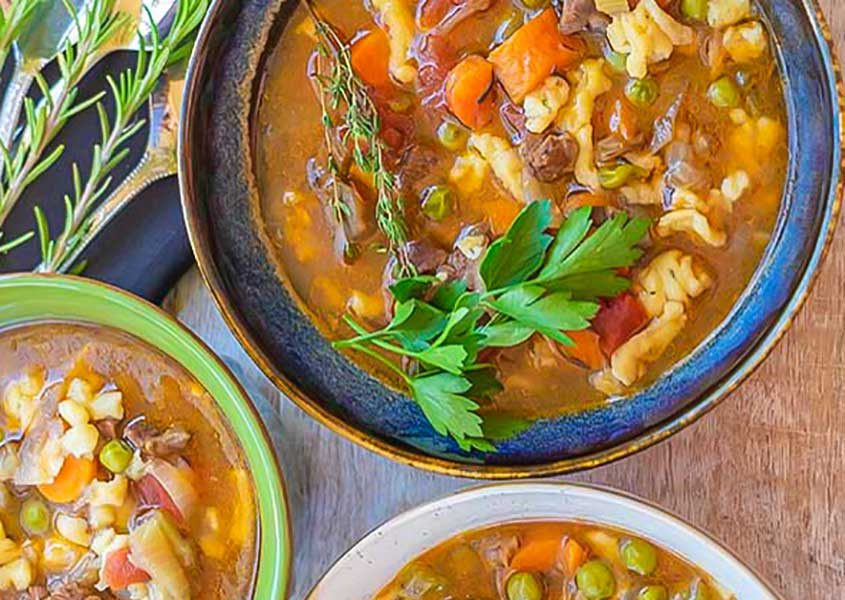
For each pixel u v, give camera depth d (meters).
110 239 2.93
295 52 2.58
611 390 2.57
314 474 2.96
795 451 2.83
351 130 2.47
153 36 2.77
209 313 2.97
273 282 2.64
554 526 2.71
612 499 2.57
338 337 2.64
